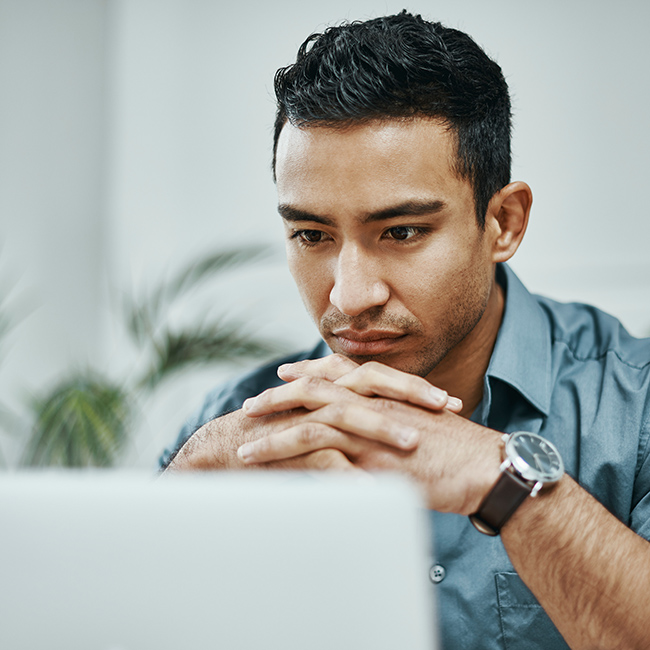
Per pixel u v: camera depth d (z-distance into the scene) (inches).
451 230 33.1
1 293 99.5
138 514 15.5
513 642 37.0
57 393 81.3
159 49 105.0
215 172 103.0
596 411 40.5
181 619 15.3
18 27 103.7
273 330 98.1
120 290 105.4
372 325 33.7
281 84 36.3
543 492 28.3
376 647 15.2
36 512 15.6
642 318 84.4
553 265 87.2
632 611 27.4
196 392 99.8
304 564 15.3
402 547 15.4
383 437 29.5
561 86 87.5
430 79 31.8
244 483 15.7
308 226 33.4
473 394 42.5
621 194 85.7
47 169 105.2
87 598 15.4
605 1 86.4
